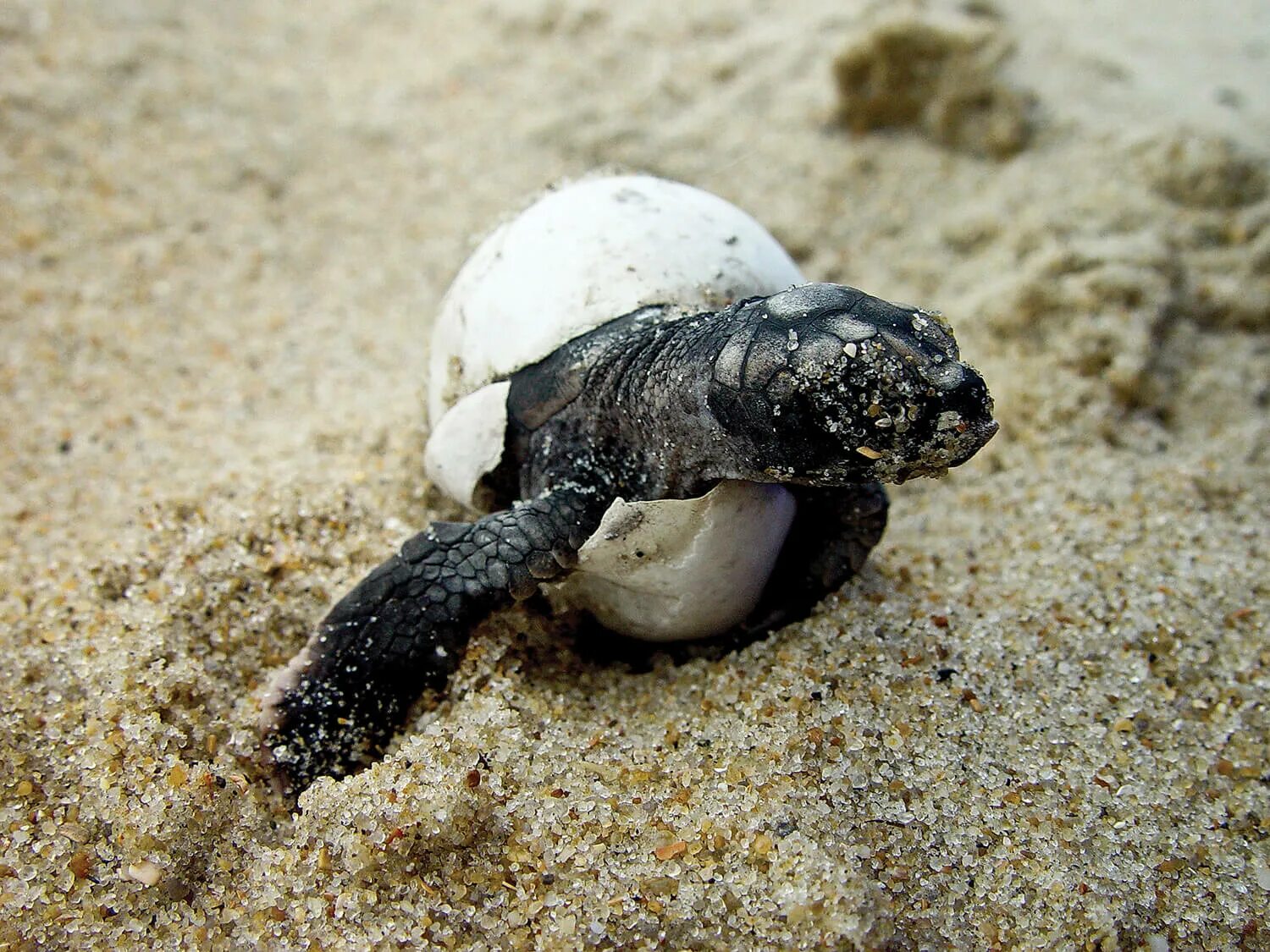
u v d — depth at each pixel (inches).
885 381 2.7
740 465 3.1
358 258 6.8
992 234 6.6
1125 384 5.5
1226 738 3.7
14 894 3.2
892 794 3.4
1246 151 6.6
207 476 4.9
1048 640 4.0
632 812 3.3
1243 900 3.3
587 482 3.6
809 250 6.7
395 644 3.5
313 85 8.2
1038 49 7.7
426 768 3.4
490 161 7.5
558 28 8.6
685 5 8.8
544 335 3.7
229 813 3.4
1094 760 3.6
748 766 3.4
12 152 6.9
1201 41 8.2
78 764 3.5
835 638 3.8
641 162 7.5
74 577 4.2
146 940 3.2
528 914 3.1
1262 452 5.3
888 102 7.4
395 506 4.5
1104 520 4.8
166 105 7.6
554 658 3.9
